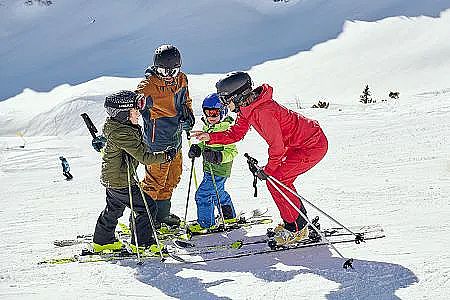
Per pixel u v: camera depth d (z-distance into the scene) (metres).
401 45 93.38
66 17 115.31
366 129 15.84
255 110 4.88
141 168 12.60
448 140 11.49
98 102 59.75
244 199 7.75
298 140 5.04
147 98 5.86
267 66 92.88
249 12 114.88
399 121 16.48
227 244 5.41
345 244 5.05
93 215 7.79
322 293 4.04
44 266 5.09
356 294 3.99
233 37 105.50
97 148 5.36
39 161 19.72
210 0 118.81
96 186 11.74
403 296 3.90
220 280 4.43
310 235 5.23
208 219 5.93
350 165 9.76
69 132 54.81
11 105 76.62
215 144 5.54
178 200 8.28
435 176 7.97
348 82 82.31
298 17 111.56
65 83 87.38
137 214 5.23
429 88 77.06
